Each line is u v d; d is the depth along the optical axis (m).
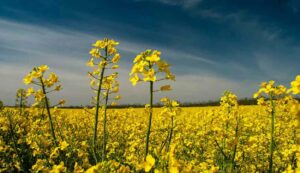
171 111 0.70
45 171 0.57
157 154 0.36
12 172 0.88
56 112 0.89
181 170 0.32
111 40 0.66
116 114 1.26
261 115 1.53
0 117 0.90
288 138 1.00
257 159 0.82
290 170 0.45
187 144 0.89
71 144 0.71
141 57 0.50
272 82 0.64
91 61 0.67
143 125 1.14
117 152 0.92
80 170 0.44
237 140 0.59
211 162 0.78
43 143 0.72
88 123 1.32
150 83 0.52
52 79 0.62
